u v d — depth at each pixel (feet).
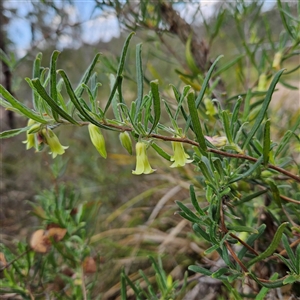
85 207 0.89
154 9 0.95
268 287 0.48
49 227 0.82
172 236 1.13
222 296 0.74
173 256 1.09
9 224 1.35
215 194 0.52
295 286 0.63
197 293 0.84
